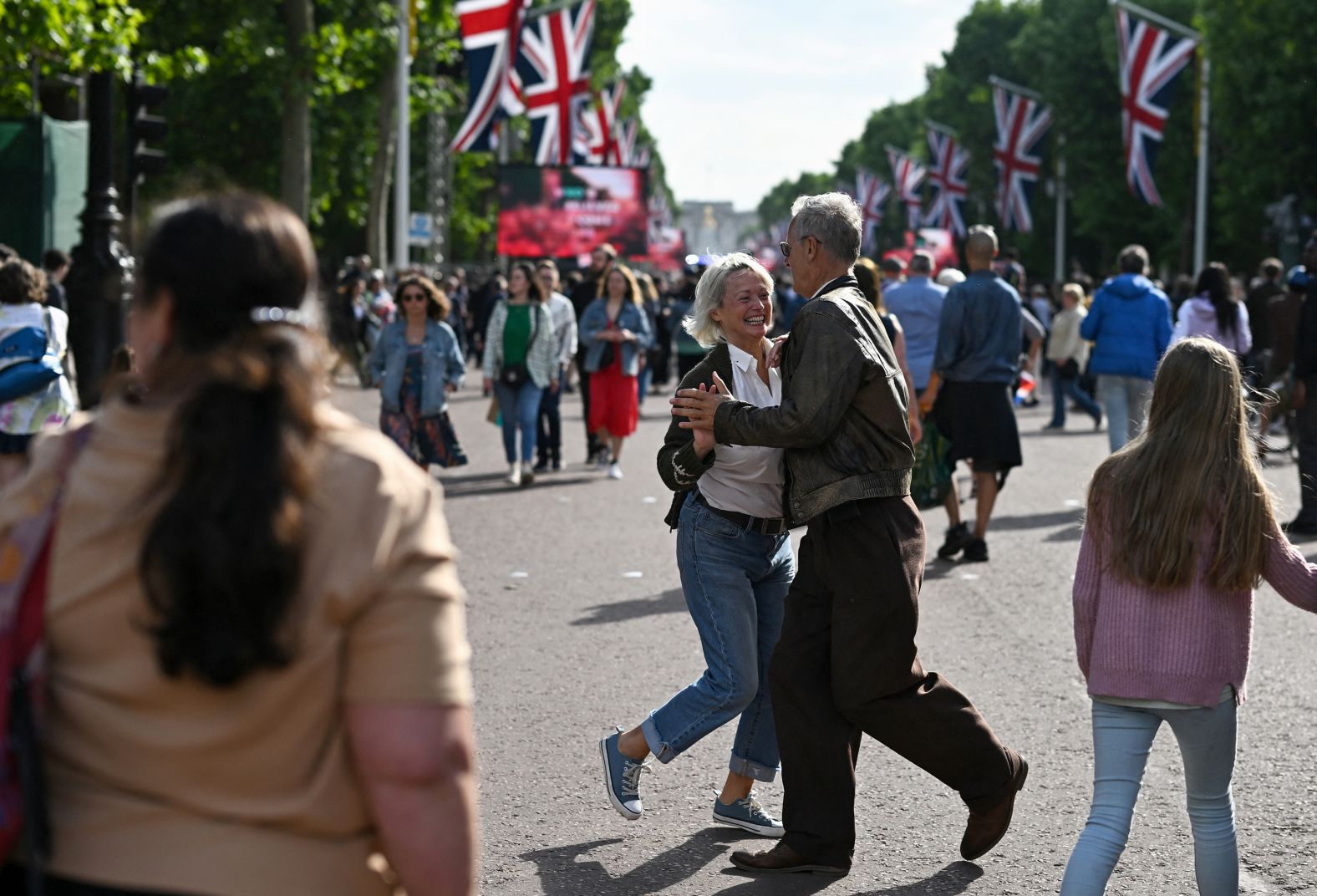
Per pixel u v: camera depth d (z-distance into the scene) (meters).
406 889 1.89
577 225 37.50
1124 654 3.79
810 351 4.33
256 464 1.80
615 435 14.95
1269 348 16.30
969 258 10.05
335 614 1.83
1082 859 3.78
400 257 32.81
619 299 15.00
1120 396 12.70
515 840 4.95
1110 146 61.66
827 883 4.59
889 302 11.47
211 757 1.83
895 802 5.37
